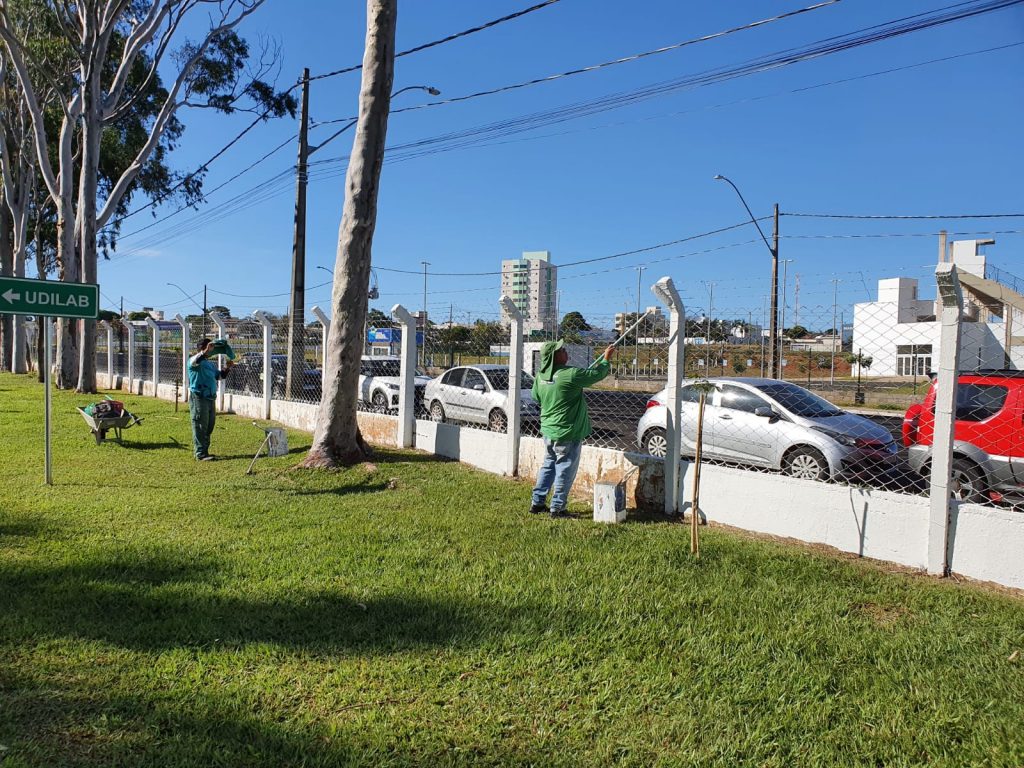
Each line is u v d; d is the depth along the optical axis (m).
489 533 6.15
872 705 3.32
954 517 5.12
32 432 12.83
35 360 37.00
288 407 14.29
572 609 4.42
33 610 4.30
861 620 4.32
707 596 4.64
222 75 23.19
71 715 3.14
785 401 9.14
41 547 5.61
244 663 3.68
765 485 6.25
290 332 15.04
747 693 3.42
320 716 3.20
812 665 3.71
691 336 9.82
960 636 4.08
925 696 3.40
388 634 4.05
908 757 2.92
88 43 20.98
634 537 6.03
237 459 10.17
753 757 2.92
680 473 6.92
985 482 6.82
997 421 6.79
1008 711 3.29
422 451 10.62
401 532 6.18
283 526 6.39
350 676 3.55
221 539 5.93
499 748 2.97
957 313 5.07
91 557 5.33
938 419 5.15
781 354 13.49
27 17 21.36
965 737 3.08
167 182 29.45
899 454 8.09
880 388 9.98
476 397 13.81
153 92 27.06
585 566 5.24
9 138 31.09
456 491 7.90
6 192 28.98
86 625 4.09
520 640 3.98
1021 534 4.82
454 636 4.02
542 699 3.36
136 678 3.50
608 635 4.07
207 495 7.68
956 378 5.07
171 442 11.83
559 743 3.01
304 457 9.63
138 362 24.12
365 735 3.04
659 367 8.06
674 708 3.30
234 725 3.09
